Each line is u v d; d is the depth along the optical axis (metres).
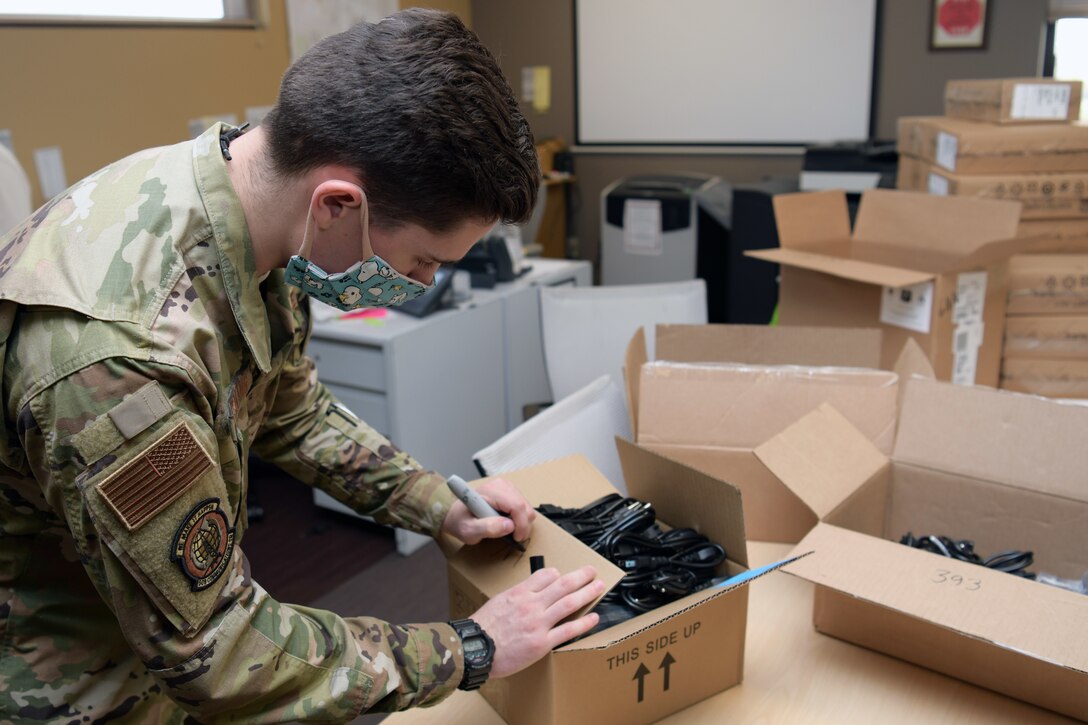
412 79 0.66
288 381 0.99
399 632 0.80
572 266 3.21
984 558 1.11
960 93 2.15
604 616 0.92
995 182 1.77
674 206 3.75
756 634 1.04
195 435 0.67
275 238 0.74
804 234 1.77
